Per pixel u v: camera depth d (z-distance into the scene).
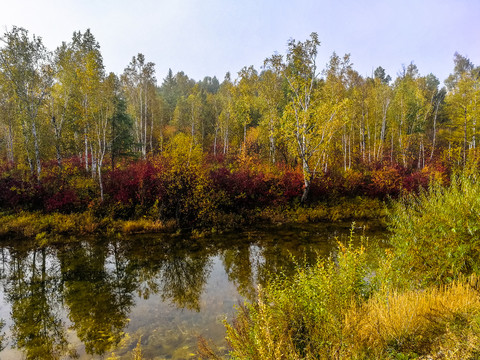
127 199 16.00
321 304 4.27
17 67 18.06
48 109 22.55
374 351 3.24
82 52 21.52
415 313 3.79
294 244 12.28
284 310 4.42
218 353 5.21
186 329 6.23
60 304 7.48
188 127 47.03
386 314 3.80
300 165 20.23
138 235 13.75
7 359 5.36
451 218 5.28
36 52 18.53
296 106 19.81
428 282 5.43
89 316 6.88
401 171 25.28
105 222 14.83
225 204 17.06
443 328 3.50
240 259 10.60
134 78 35.22
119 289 8.35
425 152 36.12
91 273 9.50
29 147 21.98
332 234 13.84
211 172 18.98
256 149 31.50
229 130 43.53
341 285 4.72
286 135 19.39
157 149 38.31
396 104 37.75
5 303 7.55
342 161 32.34
